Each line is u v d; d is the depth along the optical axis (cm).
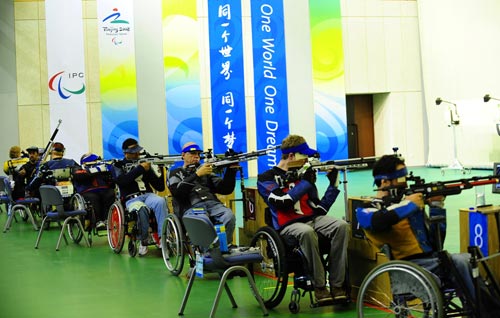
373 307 498
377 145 1909
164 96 1634
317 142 1709
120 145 1614
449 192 394
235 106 1642
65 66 1603
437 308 357
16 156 1123
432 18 1747
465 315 374
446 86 1716
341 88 1723
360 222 410
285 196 502
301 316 490
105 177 869
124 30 1608
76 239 867
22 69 1611
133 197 772
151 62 1627
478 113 1608
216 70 1639
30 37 1612
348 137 1892
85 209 836
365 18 1814
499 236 406
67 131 1605
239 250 508
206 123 1698
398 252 397
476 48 1616
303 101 1705
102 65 1600
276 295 529
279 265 494
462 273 380
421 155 1867
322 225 506
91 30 1620
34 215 1095
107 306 546
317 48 1705
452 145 1712
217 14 1633
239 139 1647
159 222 736
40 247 844
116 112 1609
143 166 767
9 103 1609
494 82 1575
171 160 790
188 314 511
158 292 587
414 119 1858
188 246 641
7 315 530
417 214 399
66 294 592
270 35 1652
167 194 859
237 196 1234
